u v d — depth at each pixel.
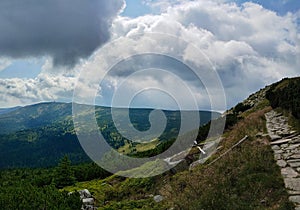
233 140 18.12
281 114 24.11
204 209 9.46
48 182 23.86
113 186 19.61
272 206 8.54
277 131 17.92
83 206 15.34
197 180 13.40
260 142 15.66
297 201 8.42
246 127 20.56
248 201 9.17
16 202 11.84
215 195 9.90
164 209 12.36
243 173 11.12
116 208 14.63
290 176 10.22
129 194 17.69
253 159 12.22
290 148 13.65
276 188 9.52
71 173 23.19
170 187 14.90
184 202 11.26
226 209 8.94
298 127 17.73
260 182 9.98
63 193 14.15
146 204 14.38
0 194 12.39
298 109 19.27
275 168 11.16
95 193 18.47
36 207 11.85
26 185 15.53
